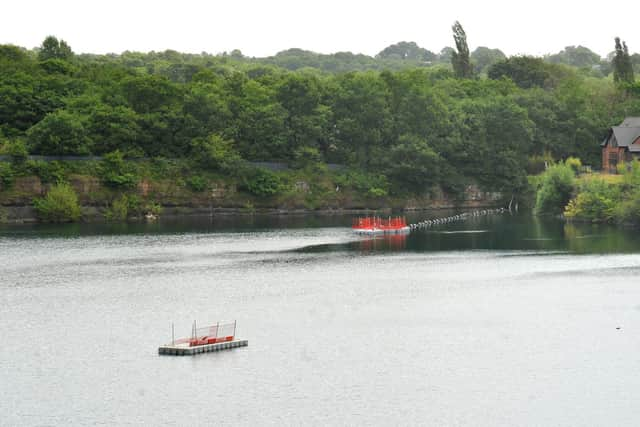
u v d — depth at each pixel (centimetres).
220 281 17062
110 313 14400
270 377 11325
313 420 10081
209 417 10156
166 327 13550
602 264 18900
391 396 10738
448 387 11019
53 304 15038
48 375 11412
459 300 15350
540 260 19638
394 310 14625
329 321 13912
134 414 10231
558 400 10619
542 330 13350
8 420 10081
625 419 10106
